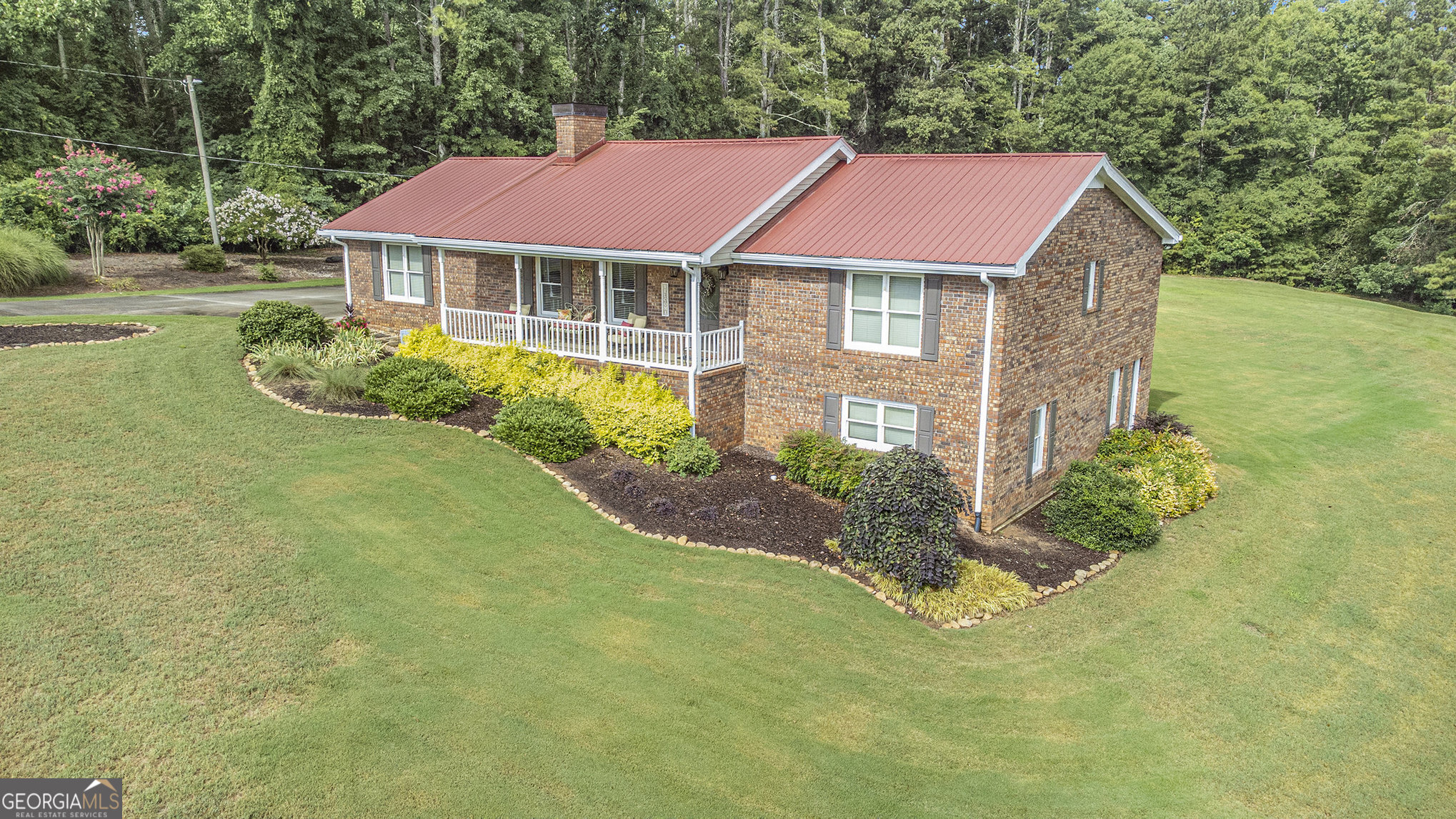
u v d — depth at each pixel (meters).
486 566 13.12
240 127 49.62
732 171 20.20
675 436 17.09
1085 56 58.16
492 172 25.00
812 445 16.89
